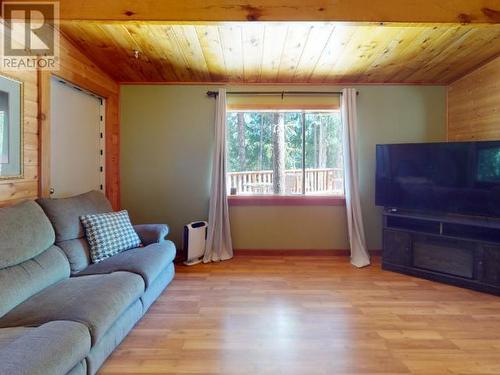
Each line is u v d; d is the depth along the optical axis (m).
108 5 2.00
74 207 2.43
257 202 3.82
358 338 1.98
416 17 1.99
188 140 3.79
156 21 2.00
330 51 2.86
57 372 1.19
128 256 2.40
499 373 1.65
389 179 3.35
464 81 3.49
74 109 2.96
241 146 3.87
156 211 3.82
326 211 3.83
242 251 3.83
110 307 1.66
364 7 1.98
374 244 3.83
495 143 2.71
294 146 3.88
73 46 2.73
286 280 3.00
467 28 2.42
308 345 1.91
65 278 2.03
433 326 2.13
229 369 1.69
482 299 2.55
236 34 2.52
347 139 3.64
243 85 3.76
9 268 1.69
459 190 2.92
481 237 2.78
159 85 3.75
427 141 3.79
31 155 2.33
